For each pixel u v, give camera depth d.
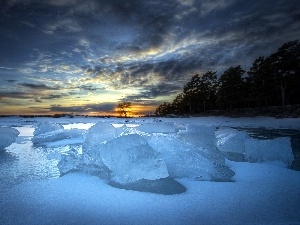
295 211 2.29
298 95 38.94
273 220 2.10
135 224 2.04
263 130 15.02
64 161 3.92
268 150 4.56
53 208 2.39
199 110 62.44
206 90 55.28
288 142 4.58
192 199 2.63
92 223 2.06
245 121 26.78
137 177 3.12
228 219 2.13
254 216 2.19
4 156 5.66
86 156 3.88
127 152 3.27
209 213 2.26
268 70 33.84
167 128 9.53
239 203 2.50
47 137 8.65
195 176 3.46
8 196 2.75
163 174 3.08
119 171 3.27
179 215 2.22
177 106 71.94
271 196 2.71
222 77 44.12
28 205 2.47
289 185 3.12
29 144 8.22
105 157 3.43
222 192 2.86
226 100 43.31
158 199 2.63
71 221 2.10
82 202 2.55
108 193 2.84
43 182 3.33
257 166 4.16
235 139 5.24
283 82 32.19
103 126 4.28
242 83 41.84
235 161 4.59
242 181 3.31
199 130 5.07
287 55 31.23
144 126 9.66
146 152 3.27
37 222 2.08
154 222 2.08
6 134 6.85
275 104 43.28
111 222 2.08
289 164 4.36
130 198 2.67
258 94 36.47
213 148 4.27
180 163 3.54
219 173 3.52
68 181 3.38
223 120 31.02
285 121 22.28
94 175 3.71
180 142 3.93
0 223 2.05
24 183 3.28
